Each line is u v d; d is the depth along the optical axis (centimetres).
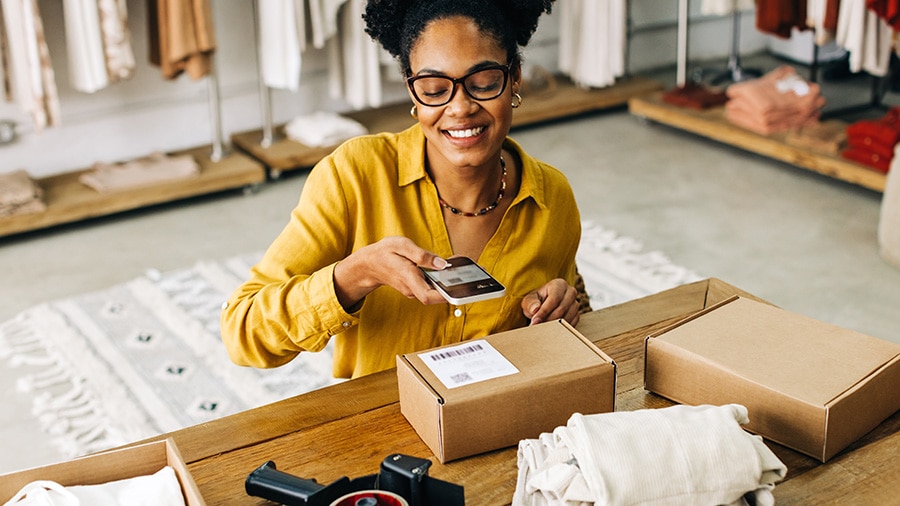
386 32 145
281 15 432
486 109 137
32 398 287
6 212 393
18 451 262
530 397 120
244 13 489
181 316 335
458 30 133
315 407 136
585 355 125
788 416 118
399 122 511
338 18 465
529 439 119
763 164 469
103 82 398
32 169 450
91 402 284
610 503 103
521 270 157
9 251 394
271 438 130
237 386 291
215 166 448
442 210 154
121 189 420
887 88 550
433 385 120
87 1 385
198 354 309
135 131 472
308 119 482
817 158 427
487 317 156
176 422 273
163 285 358
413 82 138
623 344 152
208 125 491
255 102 505
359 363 157
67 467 115
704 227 398
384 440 127
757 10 488
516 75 146
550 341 129
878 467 117
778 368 123
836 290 341
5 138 434
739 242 383
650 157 484
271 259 151
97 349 313
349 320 139
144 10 458
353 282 135
